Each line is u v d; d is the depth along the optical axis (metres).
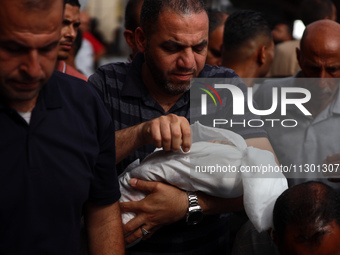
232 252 1.68
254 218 1.44
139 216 1.56
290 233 1.31
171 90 1.60
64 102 1.27
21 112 1.22
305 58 2.04
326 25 2.04
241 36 2.55
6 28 1.04
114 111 1.70
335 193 1.35
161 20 1.52
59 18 1.09
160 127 1.46
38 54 1.09
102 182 1.41
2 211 1.18
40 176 1.21
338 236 1.28
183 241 1.68
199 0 1.56
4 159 1.19
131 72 1.72
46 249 1.24
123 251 1.48
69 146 1.25
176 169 1.52
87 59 5.29
